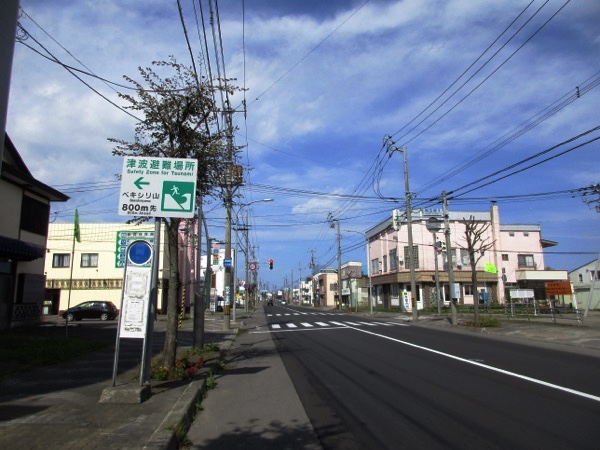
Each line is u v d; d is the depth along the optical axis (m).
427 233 48.00
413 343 17.33
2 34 4.57
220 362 12.50
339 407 7.77
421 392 8.73
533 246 50.03
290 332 24.44
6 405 7.29
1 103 4.54
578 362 12.34
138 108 10.39
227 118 13.91
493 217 48.97
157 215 8.48
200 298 15.03
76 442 5.41
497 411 7.28
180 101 10.46
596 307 42.75
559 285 27.06
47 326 22.58
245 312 58.69
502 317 28.98
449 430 6.34
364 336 20.62
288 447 5.85
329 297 98.88
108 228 40.75
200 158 10.81
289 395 8.82
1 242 17.69
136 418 6.48
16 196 20.89
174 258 10.40
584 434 6.08
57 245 40.53
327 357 13.99
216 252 39.25
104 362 12.01
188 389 8.47
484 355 13.81
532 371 10.91
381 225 56.09
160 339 18.39
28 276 22.03
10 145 20.02
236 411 7.70
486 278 47.81
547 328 21.59
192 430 6.68
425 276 46.69
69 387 8.74
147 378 8.02
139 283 8.16
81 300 39.88
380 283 55.91
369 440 6.02
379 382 9.77
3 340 14.47
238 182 13.90
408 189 32.34
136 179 8.55
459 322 26.97
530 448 5.57
